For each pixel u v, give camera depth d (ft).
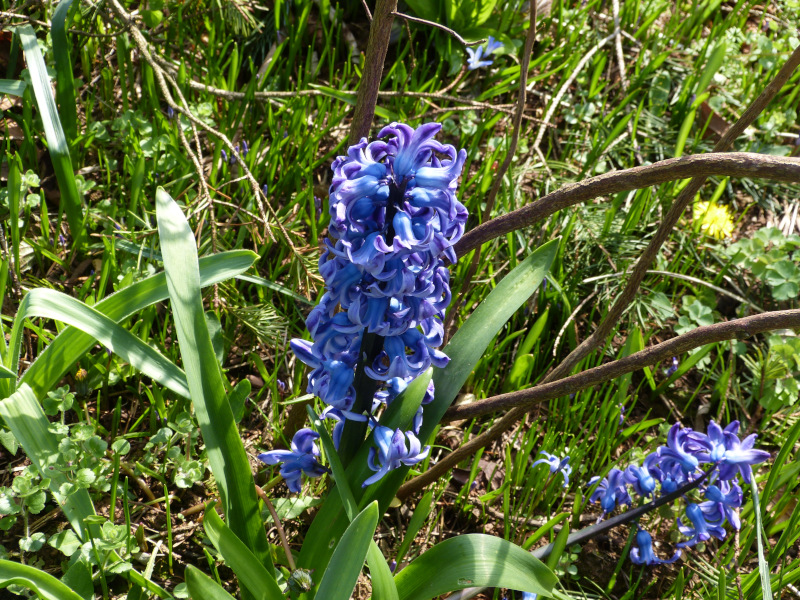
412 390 1.40
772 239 2.41
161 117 2.26
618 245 2.39
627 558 1.86
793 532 1.84
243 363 2.07
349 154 1.19
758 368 2.22
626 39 3.05
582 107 2.69
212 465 1.35
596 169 2.62
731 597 1.73
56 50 2.06
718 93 2.86
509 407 1.56
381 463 1.35
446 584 1.35
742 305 2.43
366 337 1.35
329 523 1.43
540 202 1.38
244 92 2.40
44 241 2.10
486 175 2.35
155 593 1.50
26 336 1.96
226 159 2.25
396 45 2.76
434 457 2.00
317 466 1.47
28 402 1.52
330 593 1.21
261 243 1.97
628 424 2.14
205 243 2.07
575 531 1.77
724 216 2.48
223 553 1.30
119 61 2.33
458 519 1.92
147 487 1.75
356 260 1.16
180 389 1.58
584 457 2.04
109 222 2.10
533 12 1.56
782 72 1.44
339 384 1.34
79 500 1.53
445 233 1.18
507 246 2.36
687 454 1.61
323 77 2.72
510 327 2.22
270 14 2.71
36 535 1.52
